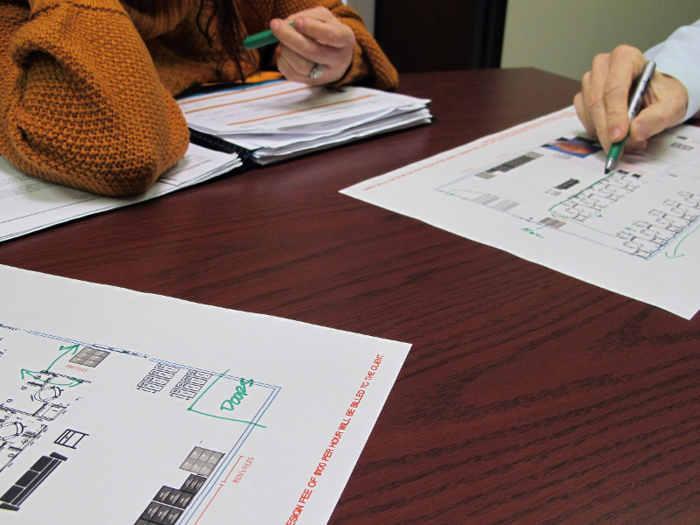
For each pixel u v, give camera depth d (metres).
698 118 0.69
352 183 0.50
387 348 0.28
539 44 1.78
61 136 0.41
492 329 0.29
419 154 0.57
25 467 0.20
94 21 0.44
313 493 0.20
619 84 0.57
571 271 0.35
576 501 0.20
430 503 0.20
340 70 0.73
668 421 0.24
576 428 0.23
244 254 0.37
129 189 0.43
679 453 0.22
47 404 0.23
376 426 0.23
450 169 0.53
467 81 0.92
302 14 0.69
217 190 0.48
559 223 0.42
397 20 1.91
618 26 1.90
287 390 0.24
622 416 0.24
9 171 0.47
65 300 0.31
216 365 0.26
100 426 0.22
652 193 0.48
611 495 0.20
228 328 0.29
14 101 0.42
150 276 0.34
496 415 0.24
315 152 0.58
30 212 0.41
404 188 0.49
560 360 0.27
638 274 0.35
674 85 0.61
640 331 0.30
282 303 0.31
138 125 0.43
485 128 0.67
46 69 0.41
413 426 0.23
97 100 0.41
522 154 0.57
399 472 0.21
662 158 0.56
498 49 1.69
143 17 0.62
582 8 1.80
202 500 0.19
